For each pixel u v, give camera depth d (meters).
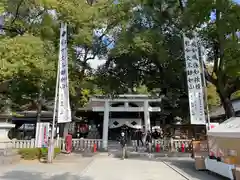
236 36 13.93
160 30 15.84
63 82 13.08
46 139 15.08
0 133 13.80
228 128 9.32
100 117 31.06
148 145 19.38
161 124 26.94
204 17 13.94
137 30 16.09
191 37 13.77
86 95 23.31
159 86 19.64
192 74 13.23
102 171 10.30
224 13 13.03
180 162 13.56
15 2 14.59
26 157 13.34
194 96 12.96
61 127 20.23
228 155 9.10
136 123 31.19
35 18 15.60
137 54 16.09
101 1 17.25
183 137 21.27
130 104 26.89
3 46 11.11
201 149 11.40
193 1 13.80
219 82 15.05
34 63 11.90
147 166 11.97
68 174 9.42
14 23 15.30
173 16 16.16
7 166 11.10
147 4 16.56
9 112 15.56
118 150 20.28
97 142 19.97
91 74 19.44
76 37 15.80
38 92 19.14
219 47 15.03
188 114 20.75
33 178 8.55
